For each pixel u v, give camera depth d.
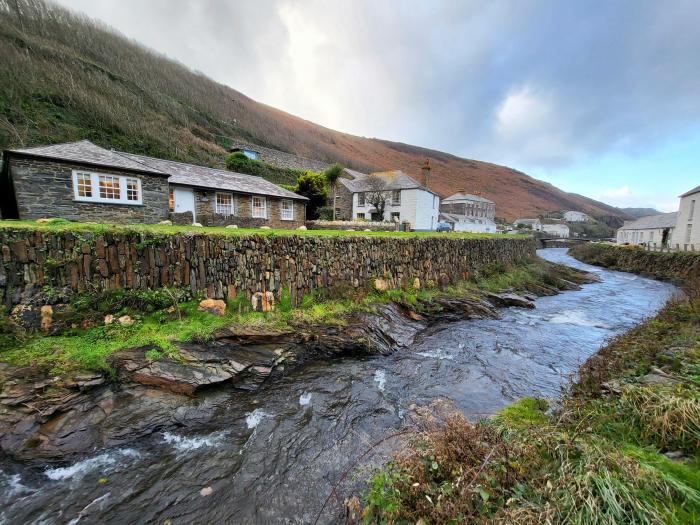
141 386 6.51
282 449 5.67
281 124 82.44
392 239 14.33
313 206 30.41
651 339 7.20
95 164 13.20
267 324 9.24
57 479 4.90
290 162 46.91
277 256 10.57
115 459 5.32
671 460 3.30
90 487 4.81
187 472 5.14
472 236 22.25
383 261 13.91
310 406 6.96
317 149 79.25
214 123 49.41
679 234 34.44
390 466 4.12
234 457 5.46
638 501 2.63
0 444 5.00
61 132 25.08
